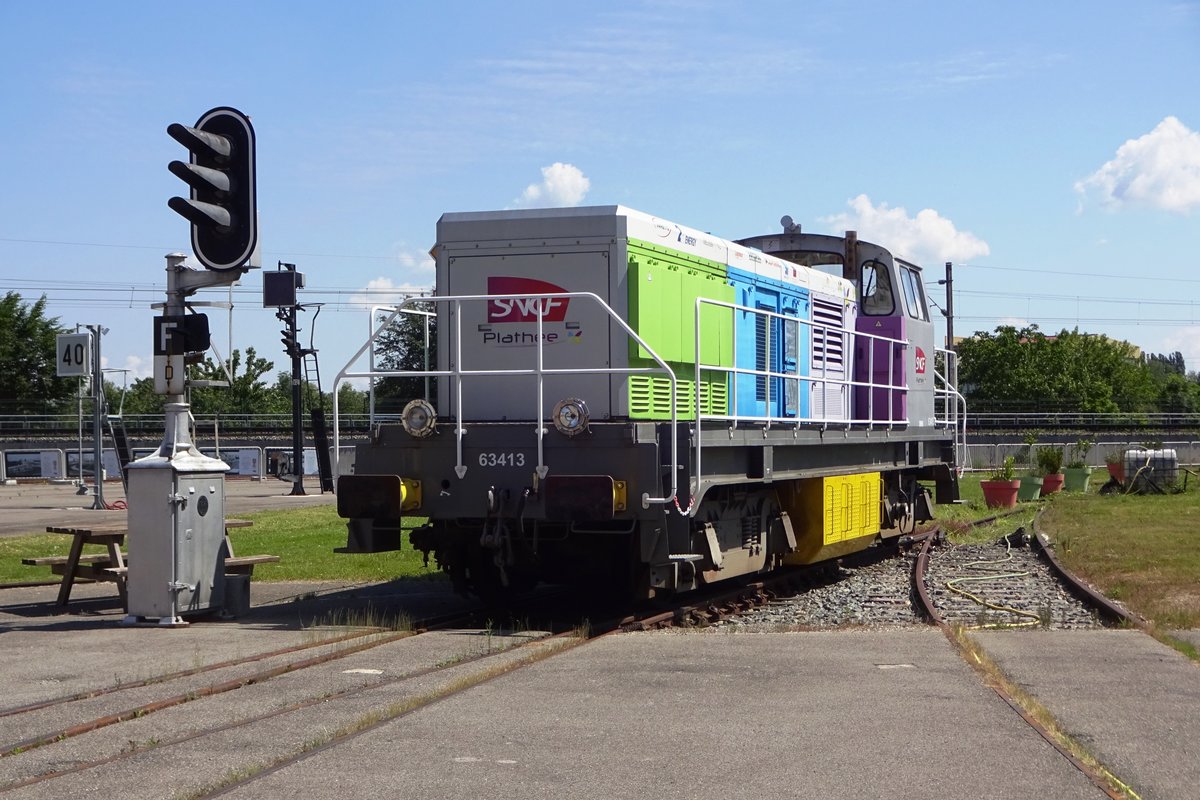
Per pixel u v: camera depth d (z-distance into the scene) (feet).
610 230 34.06
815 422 41.83
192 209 31.53
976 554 52.70
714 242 39.09
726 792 15.84
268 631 30.55
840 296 49.73
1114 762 17.29
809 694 21.66
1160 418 197.88
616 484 30.48
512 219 34.96
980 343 226.99
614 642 27.96
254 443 189.37
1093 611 33.76
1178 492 94.17
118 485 162.71
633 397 33.96
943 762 17.12
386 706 20.66
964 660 24.91
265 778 16.40
